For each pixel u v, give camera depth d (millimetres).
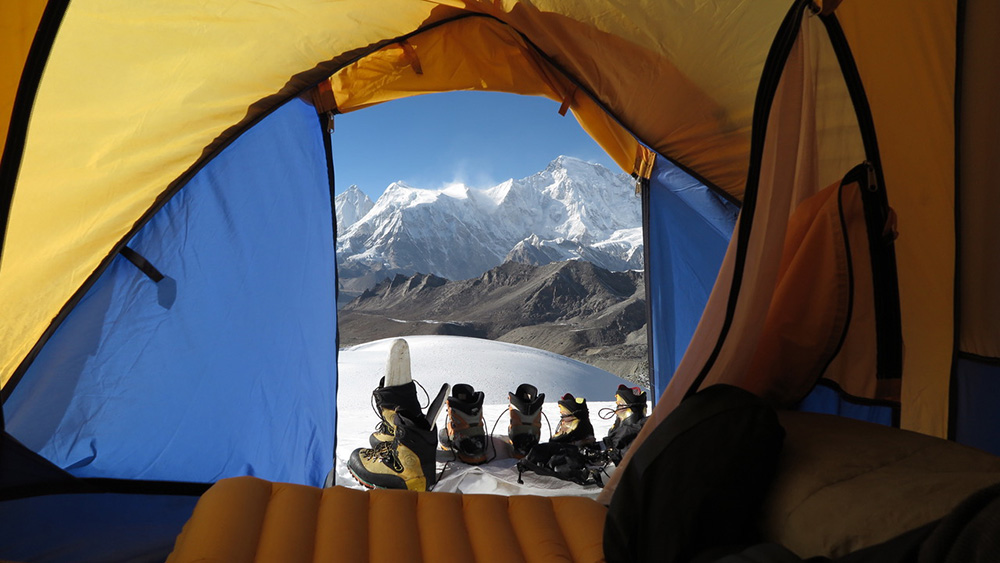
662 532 1067
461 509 1398
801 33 1401
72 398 1906
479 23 2344
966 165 1824
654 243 2838
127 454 1958
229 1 1792
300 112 2318
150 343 2016
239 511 1230
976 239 1850
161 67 1804
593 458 2383
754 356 1673
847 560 791
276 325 2242
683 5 1735
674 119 2234
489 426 3320
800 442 1188
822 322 1604
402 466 2062
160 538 1671
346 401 4574
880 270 1587
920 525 819
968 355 1907
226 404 2113
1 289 1710
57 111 1667
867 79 1774
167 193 2012
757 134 1330
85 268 1909
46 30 1401
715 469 1074
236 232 2156
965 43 1733
